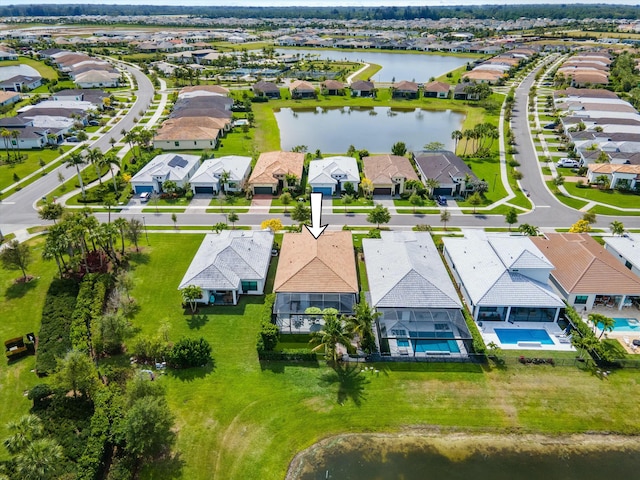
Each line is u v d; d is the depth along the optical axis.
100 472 39.06
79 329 53.22
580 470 40.81
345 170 98.19
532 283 58.12
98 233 63.16
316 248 64.44
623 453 42.31
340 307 58.47
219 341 54.38
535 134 138.12
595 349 50.78
